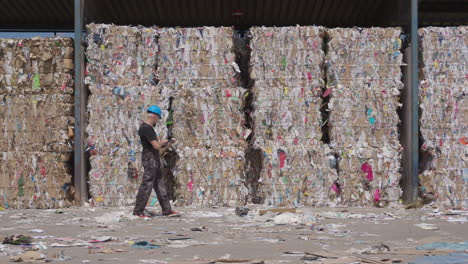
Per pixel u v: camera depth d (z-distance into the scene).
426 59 8.94
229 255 4.41
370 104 8.85
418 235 5.57
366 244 4.98
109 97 8.84
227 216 7.39
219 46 8.96
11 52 8.91
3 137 8.88
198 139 8.84
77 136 8.77
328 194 8.77
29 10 11.48
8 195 8.79
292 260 4.18
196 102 8.84
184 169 8.76
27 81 8.88
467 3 11.56
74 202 8.85
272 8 11.19
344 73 8.91
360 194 8.72
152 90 8.86
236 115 8.87
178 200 8.76
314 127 8.88
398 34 8.91
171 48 8.98
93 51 8.86
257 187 9.21
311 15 11.55
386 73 8.91
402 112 9.21
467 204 8.66
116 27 8.92
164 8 11.12
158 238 5.41
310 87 8.90
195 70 8.98
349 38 8.91
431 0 11.43
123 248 4.79
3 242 5.08
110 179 8.80
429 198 8.70
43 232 5.90
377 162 8.72
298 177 8.77
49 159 8.79
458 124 8.81
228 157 8.75
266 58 8.92
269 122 8.85
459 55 8.91
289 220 6.68
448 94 8.82
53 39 8.87
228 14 11.52
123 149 8.81
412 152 8.76
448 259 4.15
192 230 5.98
